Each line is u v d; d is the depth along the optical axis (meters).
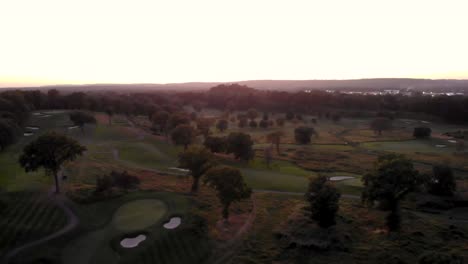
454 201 60.00
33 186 56.72
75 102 159.38
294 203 58.69
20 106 118.50
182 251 40.25
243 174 77.19
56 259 37.28
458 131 140.12
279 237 44.91
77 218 46.50
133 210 50.47
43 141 52.91
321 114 199.62
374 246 42.53
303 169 85.31
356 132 147.50
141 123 145.75
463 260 38.41
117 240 41.25
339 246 42.06
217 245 42.19
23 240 40.12
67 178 63.09
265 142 123.19
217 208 53.69
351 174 80.75
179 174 74.25
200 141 118.62
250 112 181.00
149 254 39.03
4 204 47.78
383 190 44.91
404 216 52.44
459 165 87.88
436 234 46.00
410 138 129.75
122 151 93.06
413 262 38.47
